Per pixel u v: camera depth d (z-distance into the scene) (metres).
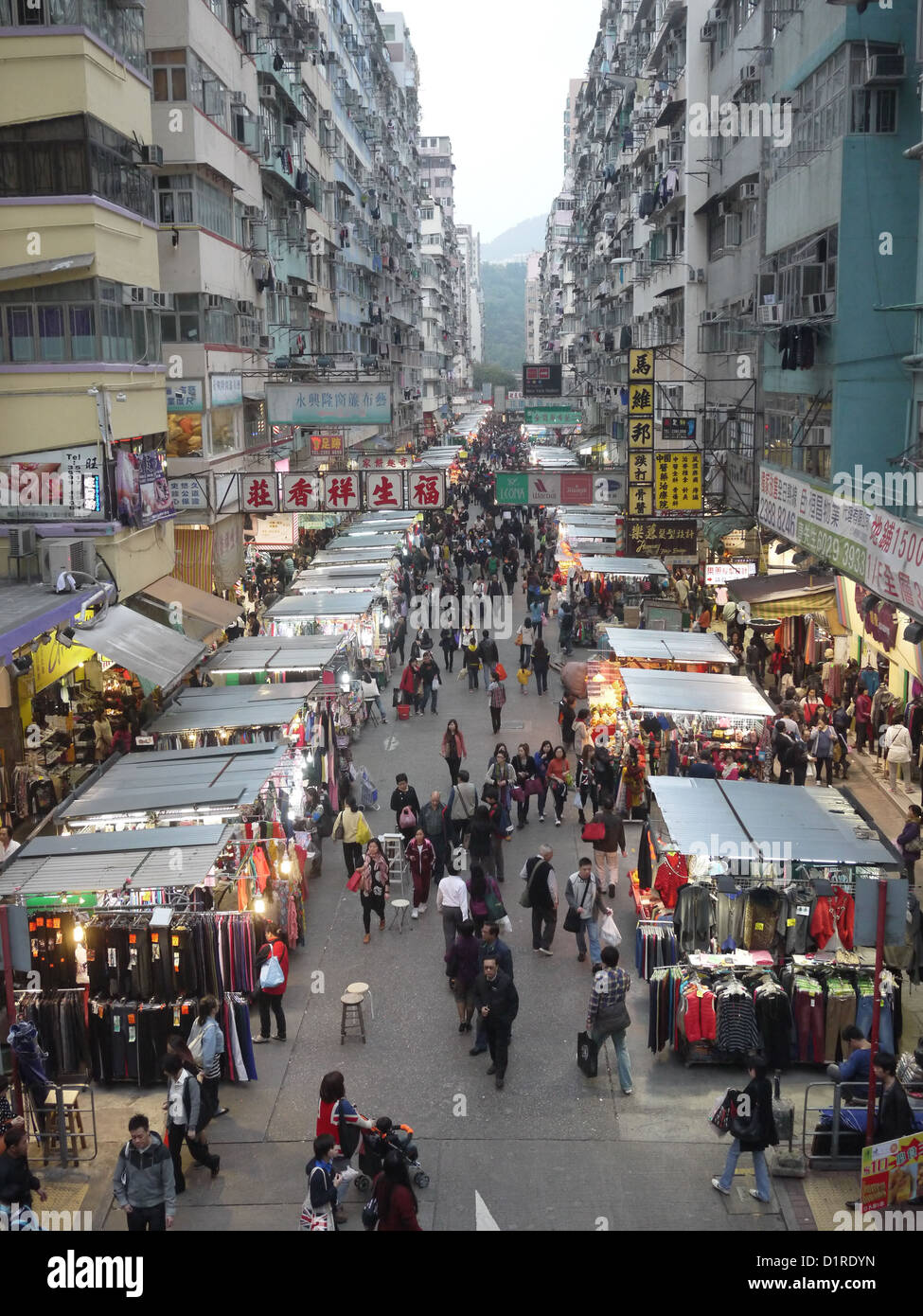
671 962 12.95
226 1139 10.70
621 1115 10.95
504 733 24.48
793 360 23.16
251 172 35.12
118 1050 11.58
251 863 13.79
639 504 30.73
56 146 19.88
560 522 43.38
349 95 60.31
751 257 31.98
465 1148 10.41
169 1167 8.99
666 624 28.17
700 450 30.27
